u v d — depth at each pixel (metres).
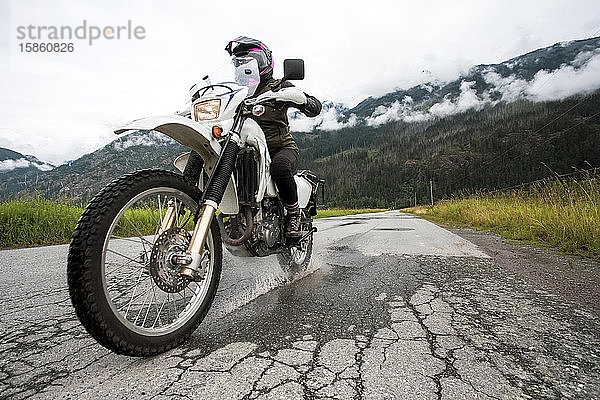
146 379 1.61
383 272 3.87
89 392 1.51
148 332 1.84
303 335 2.12
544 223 6.96
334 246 5.98
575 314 2.48
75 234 1.67
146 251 2.07
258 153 2.67
